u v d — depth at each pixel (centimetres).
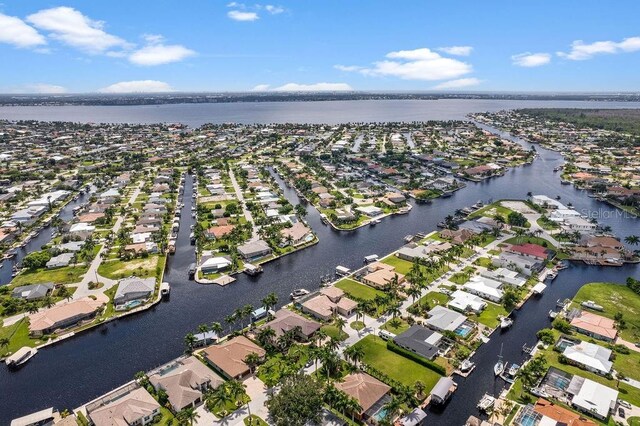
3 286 18700
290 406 10938
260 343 14838
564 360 13762
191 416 10994
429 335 14838
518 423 11081
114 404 11562
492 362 13962
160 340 15488
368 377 12562
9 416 11988
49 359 14462
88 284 19312
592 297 18050
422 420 11481
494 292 17975
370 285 19200
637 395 12181
